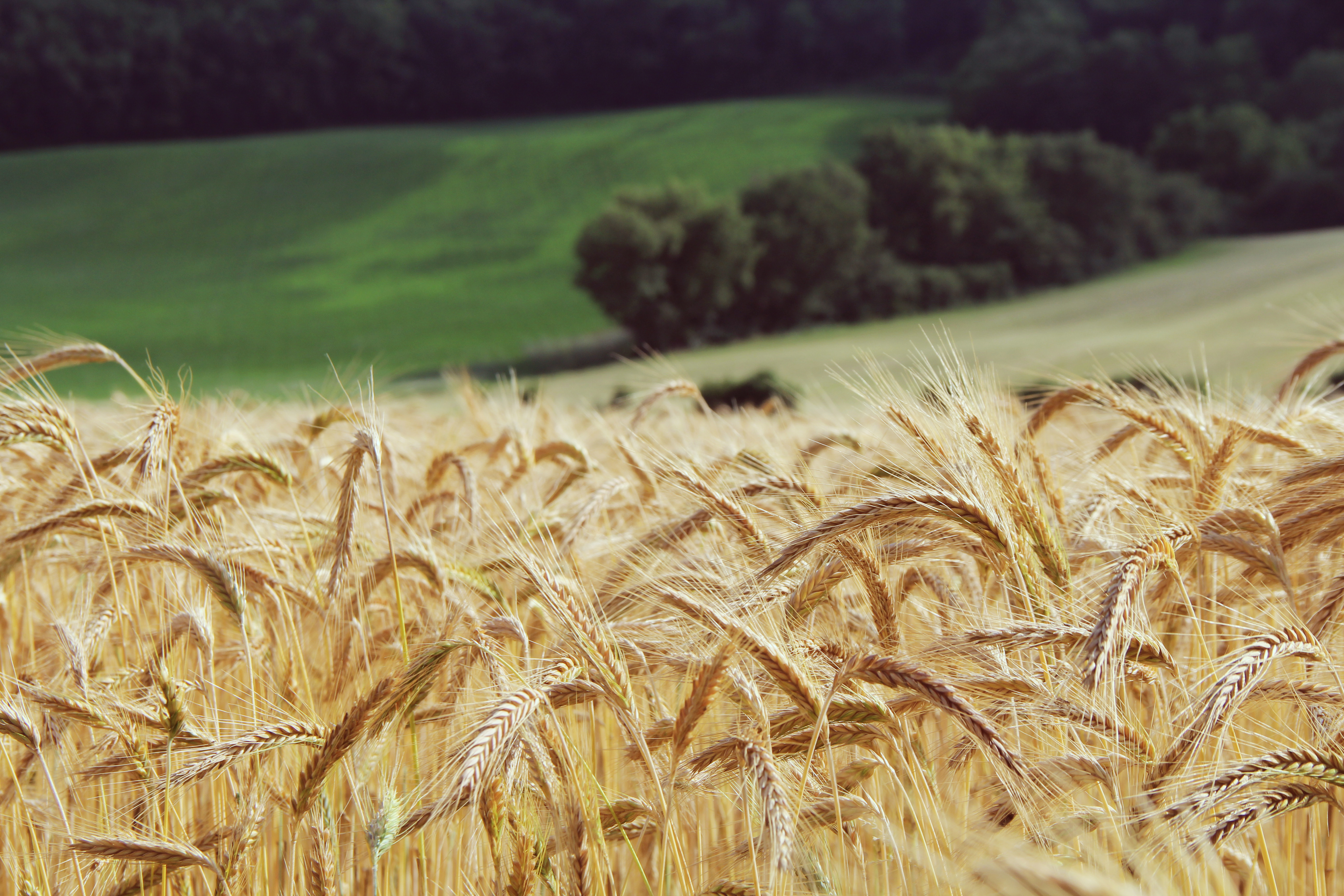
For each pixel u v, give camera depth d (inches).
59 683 129.0
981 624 109.3
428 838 124.8
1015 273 3464.6
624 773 127.0
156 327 3102.9
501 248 4013.3
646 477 171.9
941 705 90.4
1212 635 114.8
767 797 89.8
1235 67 4559.5
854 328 3068.4
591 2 6392.7
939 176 3383.4
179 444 154.3
